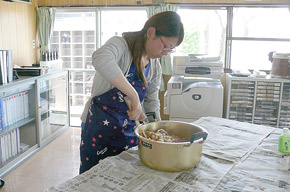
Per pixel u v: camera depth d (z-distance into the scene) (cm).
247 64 409
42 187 253
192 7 404
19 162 295
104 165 112
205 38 420
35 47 445
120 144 141
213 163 117
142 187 96
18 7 400
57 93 387
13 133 295
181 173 107
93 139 139
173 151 105
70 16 471
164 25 115
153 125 136
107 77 113
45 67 383
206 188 97
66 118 417
